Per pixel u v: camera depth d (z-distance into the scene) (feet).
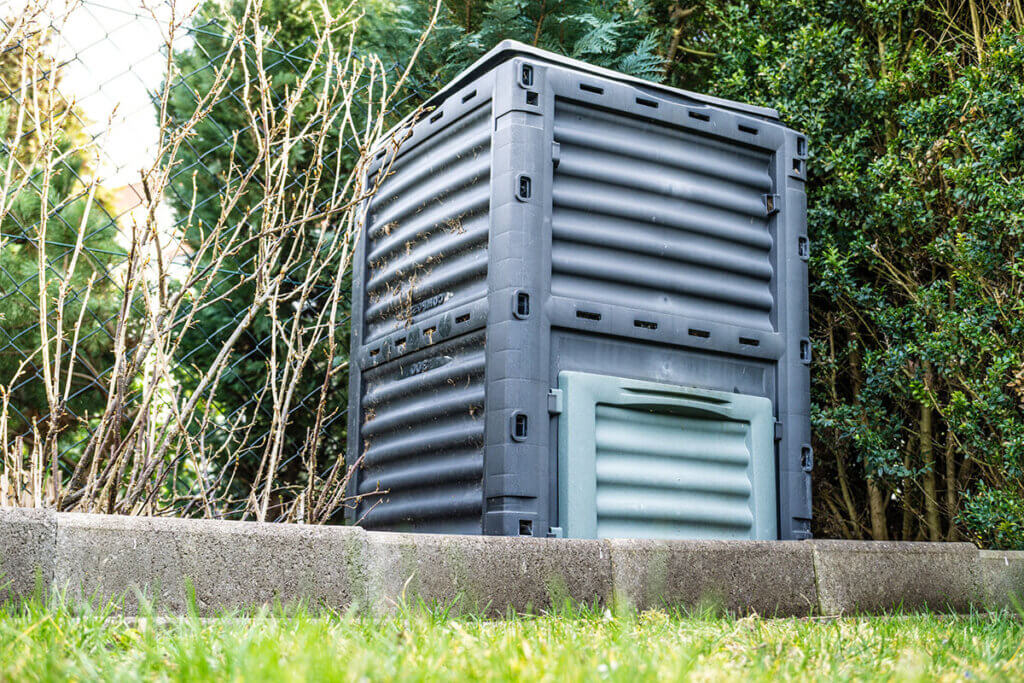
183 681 4.74
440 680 4.70
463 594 8.71
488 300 11.84
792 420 13.43
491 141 12.30
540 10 18.52
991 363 15.44
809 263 16.55
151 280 13.58
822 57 16.99
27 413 15.89
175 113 19.30
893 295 17.04
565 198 12.23
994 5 16.87
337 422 17.53
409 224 13.97
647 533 12.03
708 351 12.98
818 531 17.85
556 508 11.45
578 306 11.96
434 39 18.61
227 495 13.71
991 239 14.79
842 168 16.24
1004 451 14.73
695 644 6.27
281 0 19.56
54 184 15.51
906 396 16.03
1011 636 8.11
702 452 12.60
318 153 11.62
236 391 19.06
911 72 16.35
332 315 11.54
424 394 13.11
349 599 8.13
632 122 12.94
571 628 7.41
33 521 6.88
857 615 11.00
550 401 11.57
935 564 11.87
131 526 7.29
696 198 13.30
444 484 12.51
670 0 22.95
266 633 6.02
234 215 17.92
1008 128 14.98
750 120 13.91
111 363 16.48
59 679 4.65
